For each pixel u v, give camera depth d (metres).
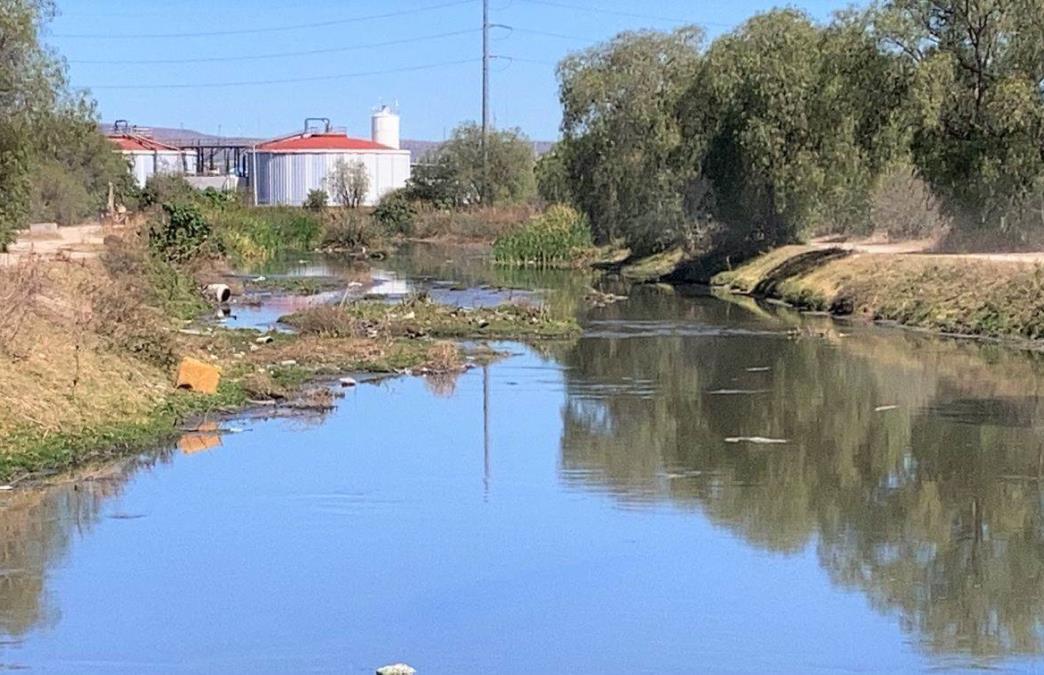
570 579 15.39
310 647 13.21
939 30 46.47
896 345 36.44
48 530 17.27
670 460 21.72
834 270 48.44
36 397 21.33
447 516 18.12
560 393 28.38
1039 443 22.92
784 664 12.77
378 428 24.06
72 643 13.28
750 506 18.77
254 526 17.55
